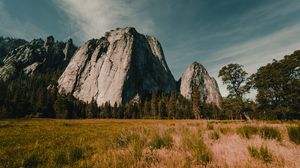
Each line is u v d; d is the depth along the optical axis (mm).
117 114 127562
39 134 18406
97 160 5887
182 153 5902
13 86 184625
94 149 8578
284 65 50281
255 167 4809
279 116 51750
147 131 8969
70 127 31016
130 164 5285
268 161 5219
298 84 47375
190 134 7672
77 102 139500
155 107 128125
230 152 5969
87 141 12359
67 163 6098
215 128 11781
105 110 128250
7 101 101375
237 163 5043
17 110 99688
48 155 7016
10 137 15438
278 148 6242
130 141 7934
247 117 52031
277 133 8203
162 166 5059
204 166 4953
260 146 5996
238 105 51750
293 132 7359
